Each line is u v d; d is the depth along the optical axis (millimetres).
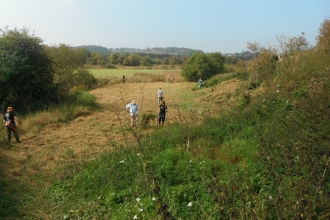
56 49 31297
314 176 4887
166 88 35250
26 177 8570
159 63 92000
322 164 5289
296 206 4188
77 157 10352
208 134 9758
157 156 8250
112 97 28500
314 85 8977
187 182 6816
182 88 34219
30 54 19969
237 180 5613
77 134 13875
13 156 10578
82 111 18734
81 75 36219
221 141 9258
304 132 6883
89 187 7441
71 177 8305
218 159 7922
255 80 19438
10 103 18625
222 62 43938
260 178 5871
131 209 6098
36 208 6750
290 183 4973
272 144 7348
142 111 20000
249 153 7680
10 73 18281
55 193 7422
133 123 14789
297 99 9297
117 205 6465
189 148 8891
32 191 7656
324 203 4293
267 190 5379
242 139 8852
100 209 6383
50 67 21297
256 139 8352
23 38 19656
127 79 45969
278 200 4477
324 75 10117
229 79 28703
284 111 9258
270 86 13492
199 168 7223
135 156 8648
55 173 8797
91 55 82625
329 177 5090
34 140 12836
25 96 19172
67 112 17766
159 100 23266
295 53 16562
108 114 18875
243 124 10008
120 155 9094
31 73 19062
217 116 12727
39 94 19844
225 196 4902
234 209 4445
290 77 11812
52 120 16109
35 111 18578
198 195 6133
